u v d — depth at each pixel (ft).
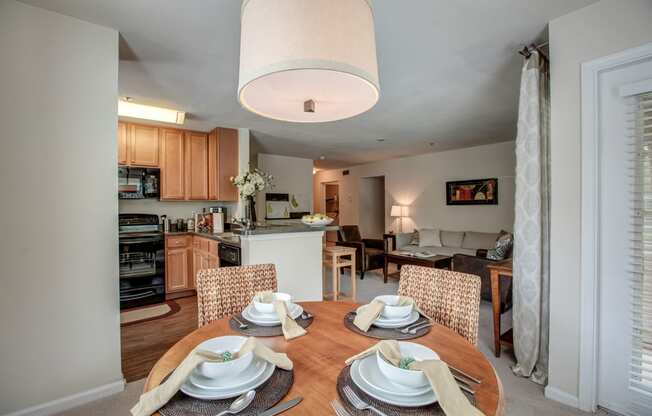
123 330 9.98
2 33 5.47
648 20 5.16
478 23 6.39
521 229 7.09
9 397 5.49
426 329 3.92
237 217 14.52
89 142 6.28
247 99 3.67
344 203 28.78
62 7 5.76
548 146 6.98
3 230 5.45
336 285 12.32
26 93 5.66
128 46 7.15
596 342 5.80
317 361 3.17
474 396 2.53
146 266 12.84
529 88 6.93
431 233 19.47
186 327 10.25
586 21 5.82
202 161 14.79
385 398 2.44
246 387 2.60
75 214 6.13
